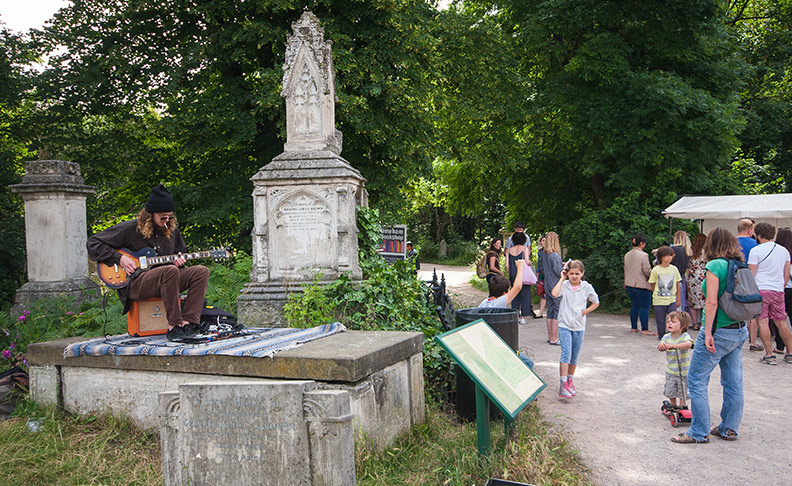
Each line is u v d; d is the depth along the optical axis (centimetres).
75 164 1057
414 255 1392
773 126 1978
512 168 1867
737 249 468
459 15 1739
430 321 705
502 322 529
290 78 745
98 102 1409
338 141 868
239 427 304
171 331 485
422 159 1553
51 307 852
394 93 1338
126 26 1391
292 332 528
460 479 378
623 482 399
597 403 602
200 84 1385
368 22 1385
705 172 1533
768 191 2061
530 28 1634
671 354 551
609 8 1570
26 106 1530
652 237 1417
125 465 419
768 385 668
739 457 445
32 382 512
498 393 387
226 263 920
